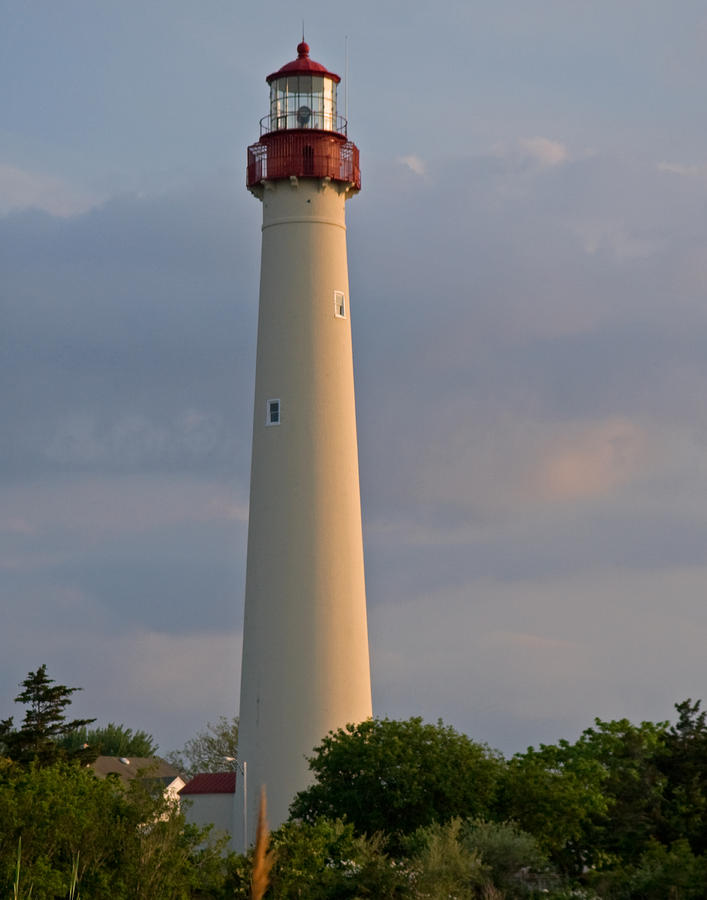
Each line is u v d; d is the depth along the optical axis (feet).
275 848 148.66
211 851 162.91
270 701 203.51
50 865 146.20
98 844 150.00
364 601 211.00
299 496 206.90
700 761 181.88
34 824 146.92
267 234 214.28
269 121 219.00
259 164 213.87
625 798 181.88
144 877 149.38
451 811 178.19
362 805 179.52
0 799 148.46
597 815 184.34
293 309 210.59
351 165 214.69
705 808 176.55
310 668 203.51
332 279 212.43
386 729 190.70
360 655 207.62
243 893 151.94
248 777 203.62
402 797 177.06
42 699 252.62
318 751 191.72
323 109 217.15
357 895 147.84
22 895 138.62
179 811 180.45
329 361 210.59
